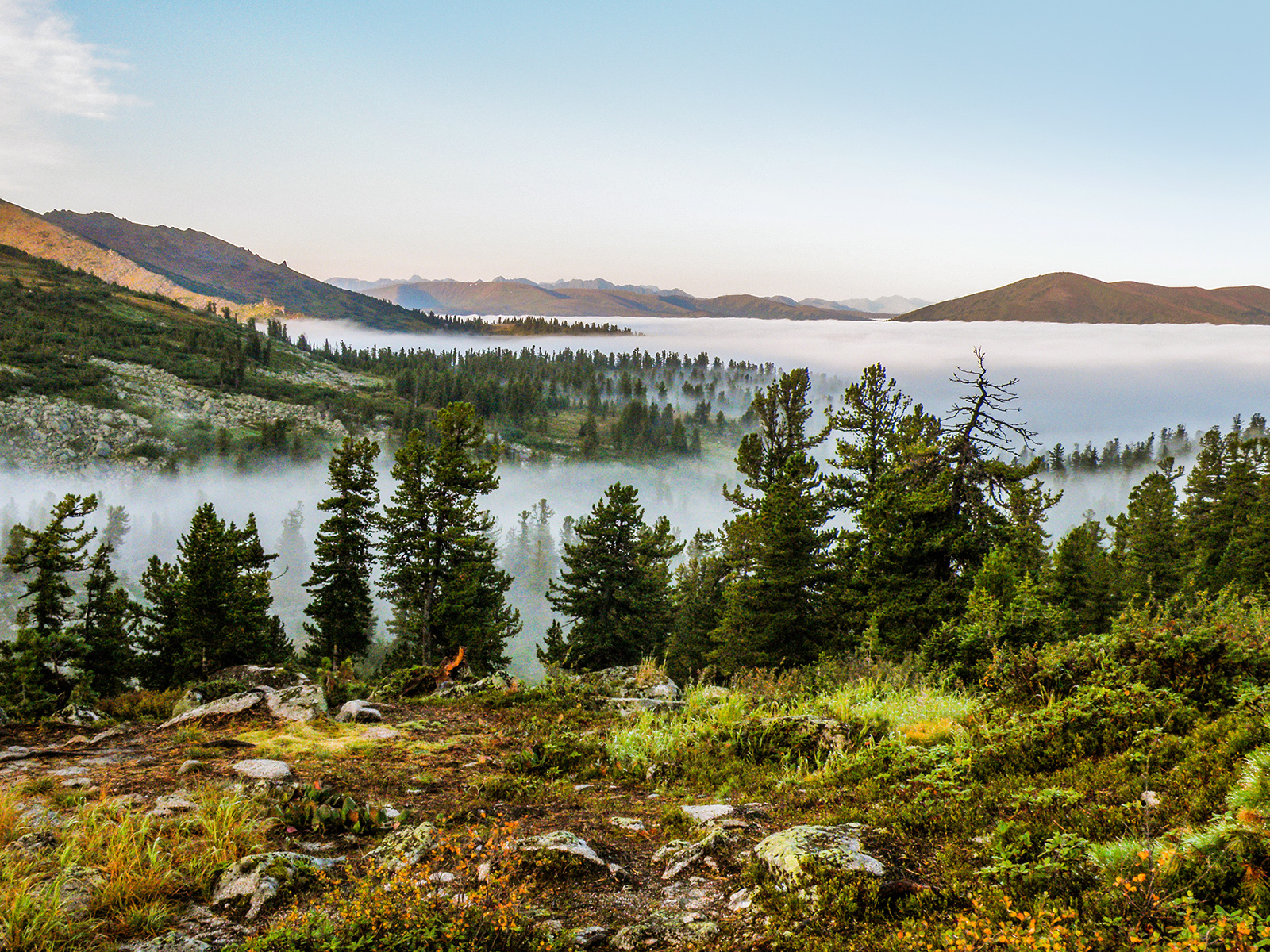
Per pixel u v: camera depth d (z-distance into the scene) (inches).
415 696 596.1
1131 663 303.0
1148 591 1688.0
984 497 995.9
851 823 234.4
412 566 1517.0
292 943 172.1
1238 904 139.5
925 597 927.0
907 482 1020.5
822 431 1328.7
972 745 285.1
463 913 181.6
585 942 180.9
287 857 222.4
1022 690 328.8
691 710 449.7
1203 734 230.7
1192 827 171.8
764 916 184.4
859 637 1030.4
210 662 1325.0
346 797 274.8
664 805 291.0
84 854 222.2
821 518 1264.8
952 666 473.7
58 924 181.0
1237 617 308.2
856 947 161.2
